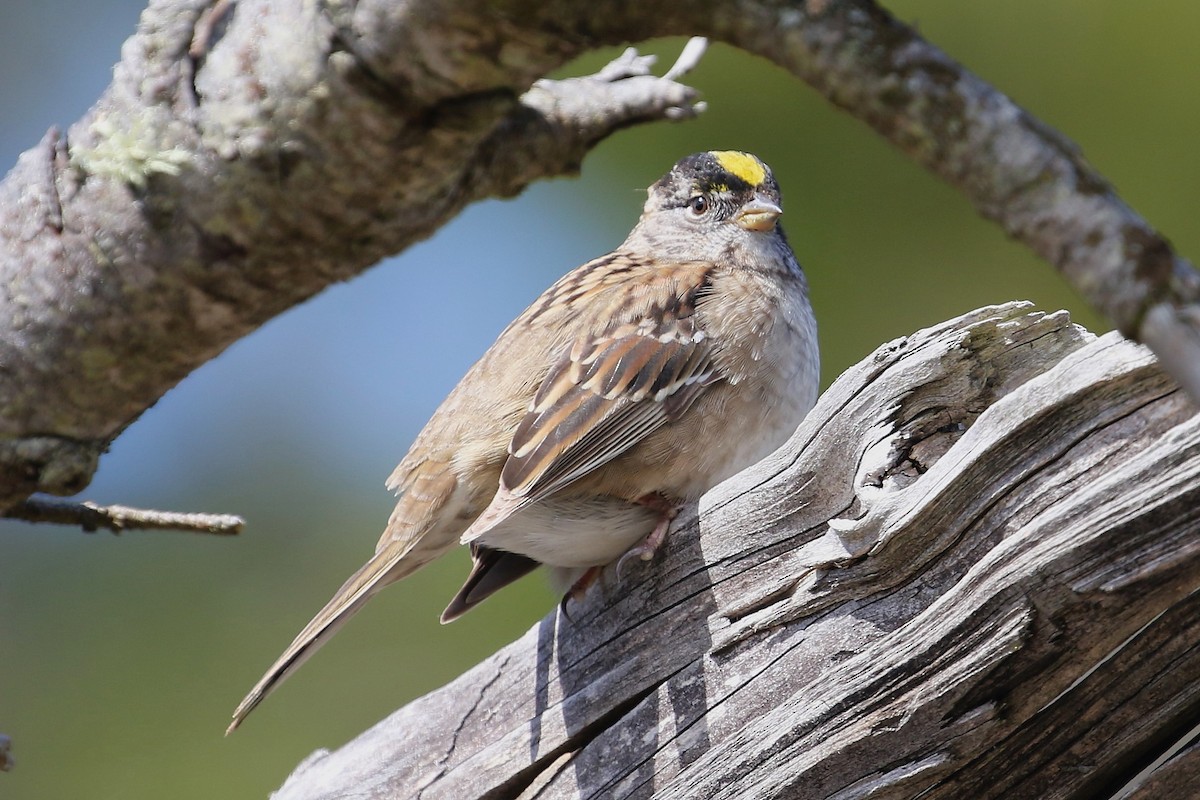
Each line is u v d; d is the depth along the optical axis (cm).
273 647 1184
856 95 369
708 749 627
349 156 506
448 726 724
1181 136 1095
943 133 360
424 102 492
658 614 661
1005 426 551
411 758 727
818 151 1124
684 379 797
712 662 638
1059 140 354
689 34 422
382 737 744
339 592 774
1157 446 511
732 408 806
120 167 520
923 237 1116
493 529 767
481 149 616
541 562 799
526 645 718
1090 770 562
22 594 1198
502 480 741
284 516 1238
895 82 363
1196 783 557
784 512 634
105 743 1146
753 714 620
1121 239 343
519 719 703
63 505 632
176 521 643
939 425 615
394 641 1183
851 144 1120
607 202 1179
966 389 609
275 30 502
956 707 554
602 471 780
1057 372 546
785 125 1126
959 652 548
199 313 545
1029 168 351
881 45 366
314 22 491
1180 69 1092
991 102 356
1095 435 547
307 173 511
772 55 385
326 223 525
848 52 368
